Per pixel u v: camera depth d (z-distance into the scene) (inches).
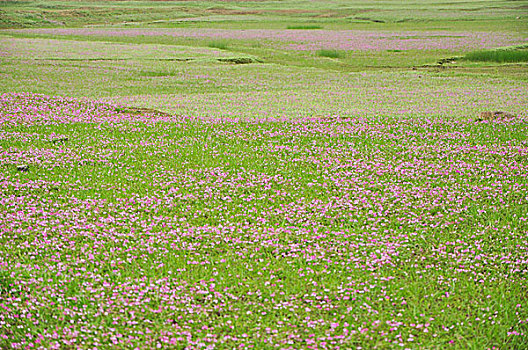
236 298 382.6
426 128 922.7
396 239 487.8
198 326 349.1
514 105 1144.2
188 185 625.9
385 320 360.5
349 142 834.8
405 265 441.1
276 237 488.1
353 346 330.6
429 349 329.4
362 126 938.1
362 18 3870.6
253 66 1907.0
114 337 329.4
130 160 725.3
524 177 661.9
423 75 1707.7
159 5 4928.6
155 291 386.9
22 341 325.7
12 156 713.0
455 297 393.4
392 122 970.1
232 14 4404.5
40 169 673.0
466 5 4719.5
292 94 1363.2
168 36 2812.5
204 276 414.6
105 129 895.1
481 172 689.0
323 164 721.6
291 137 864.9
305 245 473.7
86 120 955.3
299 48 2417.6
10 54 1952.5
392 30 3115.2
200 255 452.8
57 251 450.0
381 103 1201.4
